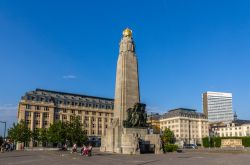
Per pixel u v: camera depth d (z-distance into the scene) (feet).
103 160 119.44
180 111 588.09
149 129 189.78
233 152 220.64
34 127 404.98
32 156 149.89
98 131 459.32
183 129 574.56
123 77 201.26
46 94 429.79
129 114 187.21
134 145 171.63
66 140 303.68
